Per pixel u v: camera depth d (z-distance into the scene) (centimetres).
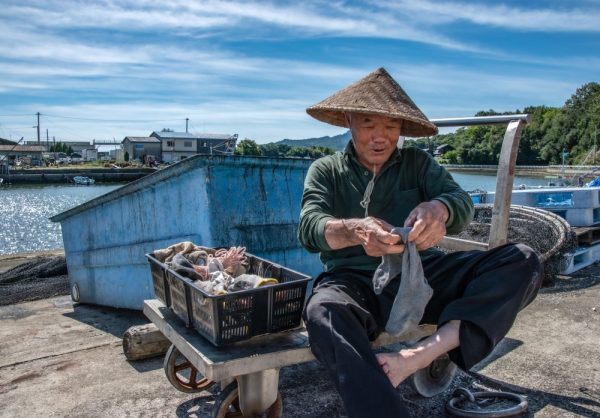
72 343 417
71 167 9056
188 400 290
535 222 493
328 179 249
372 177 245
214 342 210
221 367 195
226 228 385
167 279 266
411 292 200
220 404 224
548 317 400
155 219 448
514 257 211
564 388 284
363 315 204
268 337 228
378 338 222
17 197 5231
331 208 246
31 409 287
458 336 199
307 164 435
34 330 468
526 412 257
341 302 204
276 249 411
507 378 299
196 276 253
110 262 530
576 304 430
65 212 600
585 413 256
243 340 217
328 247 219
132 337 350
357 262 239
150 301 292
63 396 303
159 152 11400
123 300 520
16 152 11038
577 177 1227
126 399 294
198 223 390
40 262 800
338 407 273
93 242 565
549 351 336
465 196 229
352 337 189
